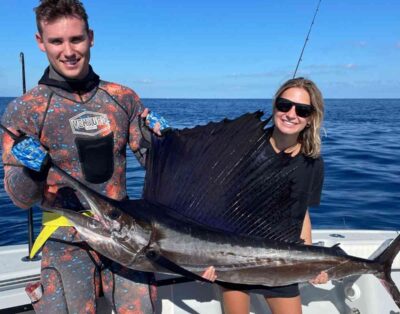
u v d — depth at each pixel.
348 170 8.42
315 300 2.77
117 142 2.26
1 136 2.10
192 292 2.67
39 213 5.70
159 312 2.55
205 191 2.16
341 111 46.22
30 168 1.82
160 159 2.11
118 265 2.23
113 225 1.94
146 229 2.01
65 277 2.12
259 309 2.68
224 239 2.15
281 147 2.58
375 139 14.87
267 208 2.22
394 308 2.56
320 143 2.53
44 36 2.05
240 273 2.19
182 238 2.08
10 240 4.78
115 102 2.27
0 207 5.91
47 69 2.21
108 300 2.26
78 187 1.90
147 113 2.33
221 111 45.28
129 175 8.15
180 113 39.31
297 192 2.51
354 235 3.30
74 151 2.16
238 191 2.18
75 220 1.92
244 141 2.17
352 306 2.69
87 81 2.19
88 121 2.18
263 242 2.21
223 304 2.45
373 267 2.35
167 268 1.93
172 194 2.13
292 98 2.45
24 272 2.51
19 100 2.11
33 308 2.27
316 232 3.37
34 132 2.11
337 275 2.31
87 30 2.12
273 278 2.24
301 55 2.57
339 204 6.09
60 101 2.14
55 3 2.01
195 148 2.14
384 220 5.44
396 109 55.31
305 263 2.25
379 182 7.35
